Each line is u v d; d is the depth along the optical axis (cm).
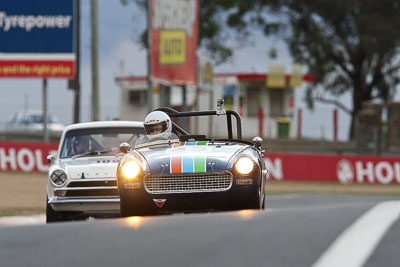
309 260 942
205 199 2734
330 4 18088
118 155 3903
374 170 9681
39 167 9194
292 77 18138
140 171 2767
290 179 9600
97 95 10594
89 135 4047
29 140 13525
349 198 6538
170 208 2756
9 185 7569
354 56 19250
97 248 1091
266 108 18150
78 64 12838
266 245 1037
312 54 19588
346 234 1061
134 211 2814
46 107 11425
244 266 938
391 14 17988
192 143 3030
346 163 9644
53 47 11306
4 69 11425
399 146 14638
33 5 11306
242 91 17825
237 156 2798
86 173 3716
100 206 3706
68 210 3734
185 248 1048
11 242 1196
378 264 916
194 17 12631
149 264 977
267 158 9662
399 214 1196
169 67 11531
